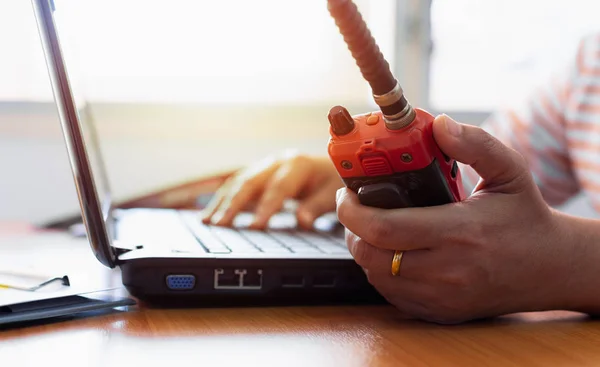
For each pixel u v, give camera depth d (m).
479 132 0.40
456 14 1.55
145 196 1.04
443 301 0.43
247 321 0.44
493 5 1.55
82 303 0.46
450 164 0.41
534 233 0.43
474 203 0.42
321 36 1.45
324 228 0.75
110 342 0.38
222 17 1.40
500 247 0.42
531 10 1.55
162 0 1.36
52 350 0.36
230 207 0.77
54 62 0.42
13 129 1.26
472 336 0.40
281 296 0.49
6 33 1.26
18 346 0.37
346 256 0.50
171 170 1.38
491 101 1.58
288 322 0.44
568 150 0.98
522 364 0.34
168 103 1.37
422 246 0.42
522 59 1.56
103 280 0.55
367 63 0.36
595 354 0.36
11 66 1.26
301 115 1.45
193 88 1.39
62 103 0.43
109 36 1.33
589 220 0.48
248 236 0.64
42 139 1.28
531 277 0.43
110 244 0.46
